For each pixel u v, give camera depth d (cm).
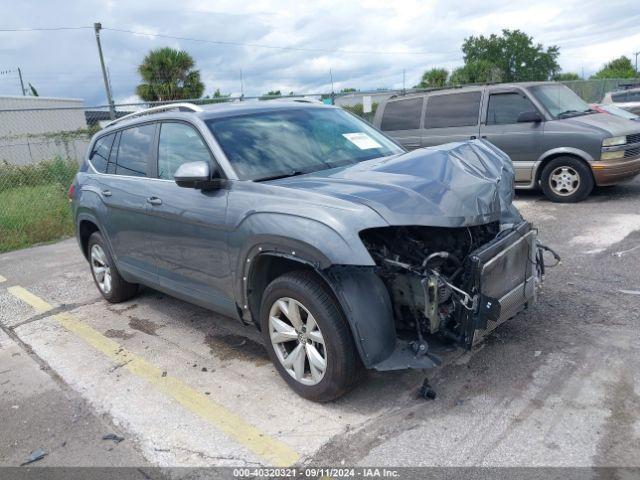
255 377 411
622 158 847
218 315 544
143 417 373
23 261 852
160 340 497
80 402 402
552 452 295
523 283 378
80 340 515
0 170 1430
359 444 318
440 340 343
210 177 394
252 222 364
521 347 407
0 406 407
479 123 957
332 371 339
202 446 335
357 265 305
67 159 1455
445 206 330
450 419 332
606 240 652
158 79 2230
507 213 380
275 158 418
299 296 345
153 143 491
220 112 455
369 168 392
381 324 326
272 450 323
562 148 873
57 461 335
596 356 386
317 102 527
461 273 343
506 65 4562
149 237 483
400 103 1066
